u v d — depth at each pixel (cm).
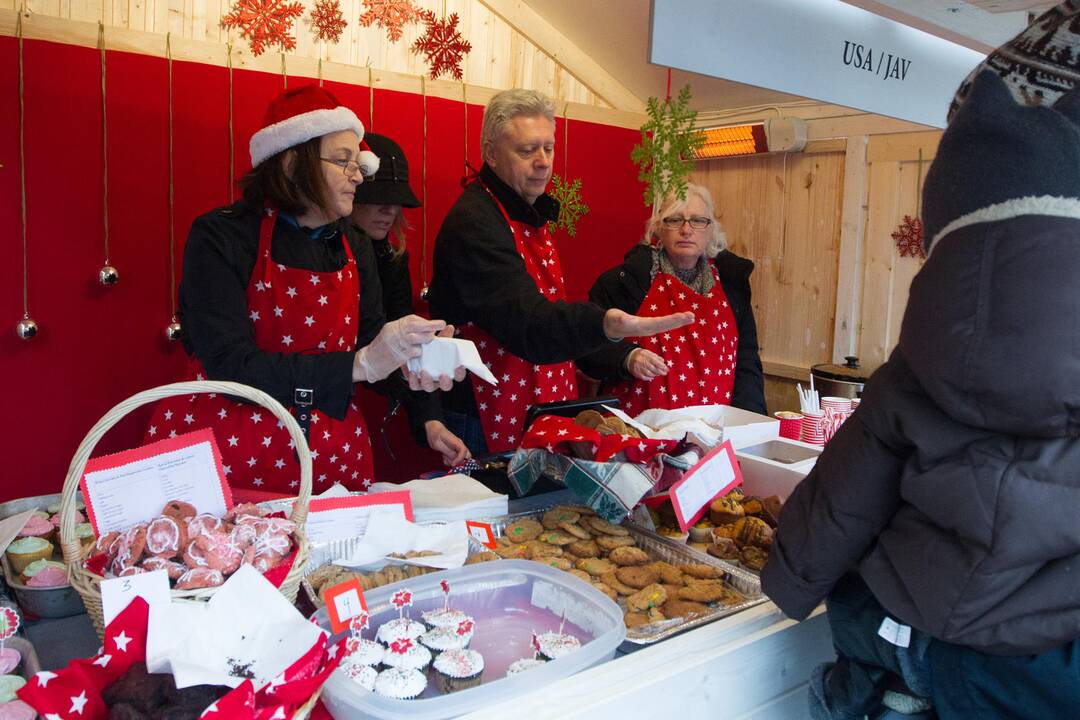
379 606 142
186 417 199
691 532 189
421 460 366
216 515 138
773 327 412
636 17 333
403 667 126
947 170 104
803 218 392
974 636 104
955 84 220
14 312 275
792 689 149
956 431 105
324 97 193
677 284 309
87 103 281
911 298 109
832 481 120
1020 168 97
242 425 197
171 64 294
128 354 298
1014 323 96
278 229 199
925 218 111
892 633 115
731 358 320
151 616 109
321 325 202
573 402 206
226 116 307
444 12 355
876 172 358
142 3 291
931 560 107
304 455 137
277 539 128
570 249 407
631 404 304
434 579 149
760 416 247
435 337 167
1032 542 99
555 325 212
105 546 126
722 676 136
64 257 282
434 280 260
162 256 300
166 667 106
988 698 107
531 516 190
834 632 128
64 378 287
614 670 126
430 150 357
